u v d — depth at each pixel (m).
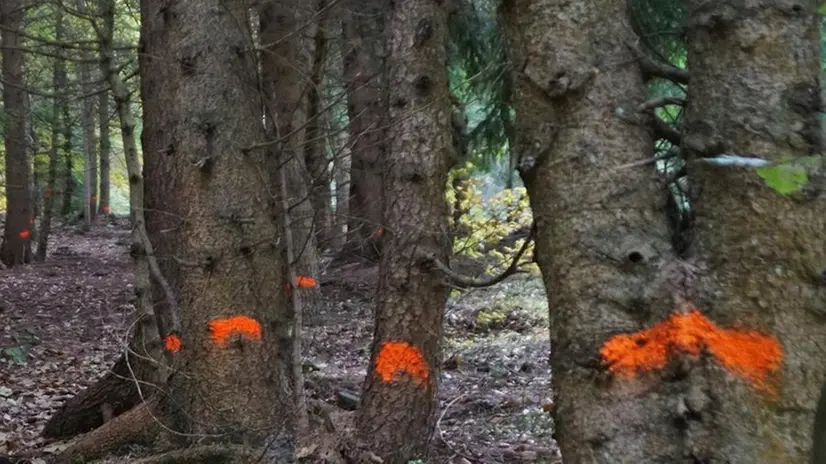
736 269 2.22
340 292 12.59
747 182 2.19
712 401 2.22
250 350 4.82
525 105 2.64
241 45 4.96
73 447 5.15
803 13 2.23
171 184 4.93
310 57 8.08
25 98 16.66
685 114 2.43
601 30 2.56
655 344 2.33
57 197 28.14
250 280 4.87
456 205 7.45
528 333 10.58
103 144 24.70
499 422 6.02
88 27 14.43
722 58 2.27
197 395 4.83
